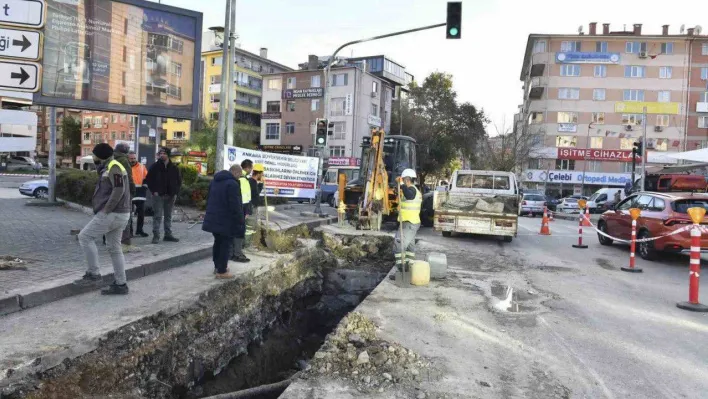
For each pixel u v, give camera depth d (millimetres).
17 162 55000
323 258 11328
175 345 5465
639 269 10258
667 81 54531
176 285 6680
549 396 4211
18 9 7965
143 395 4812
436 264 8719
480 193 16391
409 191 8938
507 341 5539
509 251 12797
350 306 11000
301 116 54938
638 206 13039
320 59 59125
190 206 16016
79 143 77625
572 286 8594
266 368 7508
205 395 5844
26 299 5340
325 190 26875
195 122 60375
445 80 57219
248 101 64125
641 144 28172
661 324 6367
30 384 3797
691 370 4836
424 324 6020
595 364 4930
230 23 15578
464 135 56219
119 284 6027
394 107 60656
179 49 13758
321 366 4742
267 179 15102
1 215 12922
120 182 5734
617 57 55000
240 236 7176
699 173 27391
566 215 31297
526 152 52312
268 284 8328
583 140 55781
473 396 4180
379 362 4777
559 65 56125
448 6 15711
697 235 7312
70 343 4312
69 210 14922
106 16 12680
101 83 12719
